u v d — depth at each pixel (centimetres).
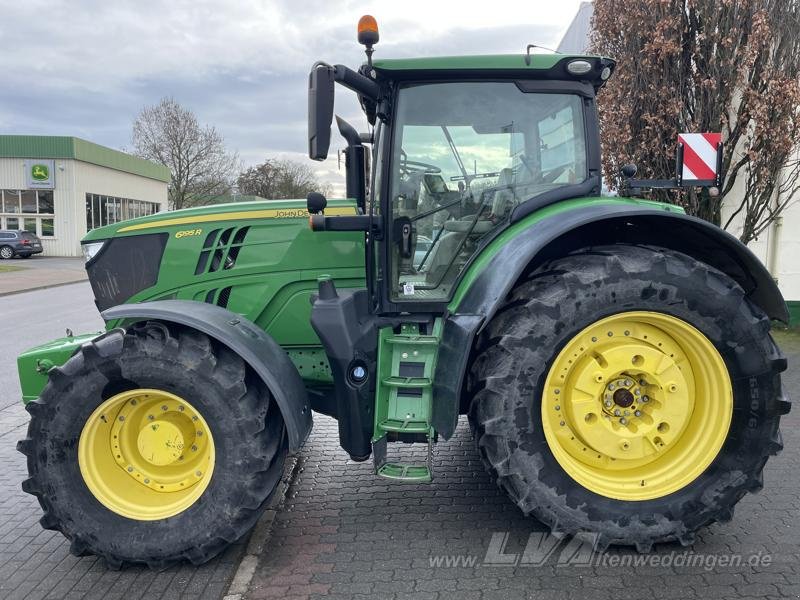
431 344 308
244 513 285
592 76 325
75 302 1438
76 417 287
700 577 274
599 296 276
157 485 301
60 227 3300
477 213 331
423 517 338
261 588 274
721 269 316
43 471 289
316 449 453
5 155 3209
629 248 289
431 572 283
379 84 315
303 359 366
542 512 286
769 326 287
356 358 310
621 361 291
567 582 272
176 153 4275
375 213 338
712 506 290
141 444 298
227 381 283
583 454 299
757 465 290
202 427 299
